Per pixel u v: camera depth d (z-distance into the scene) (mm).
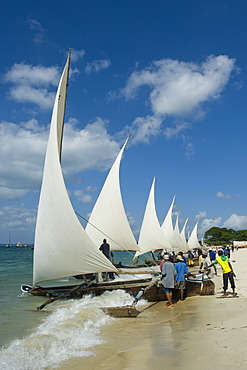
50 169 15695
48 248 15312
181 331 9000
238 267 32875
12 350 7750
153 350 7477
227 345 7340
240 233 156500
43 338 8508
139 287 14773
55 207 15328
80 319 10516
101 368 6566
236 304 12492
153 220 35438
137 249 26375
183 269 14359
